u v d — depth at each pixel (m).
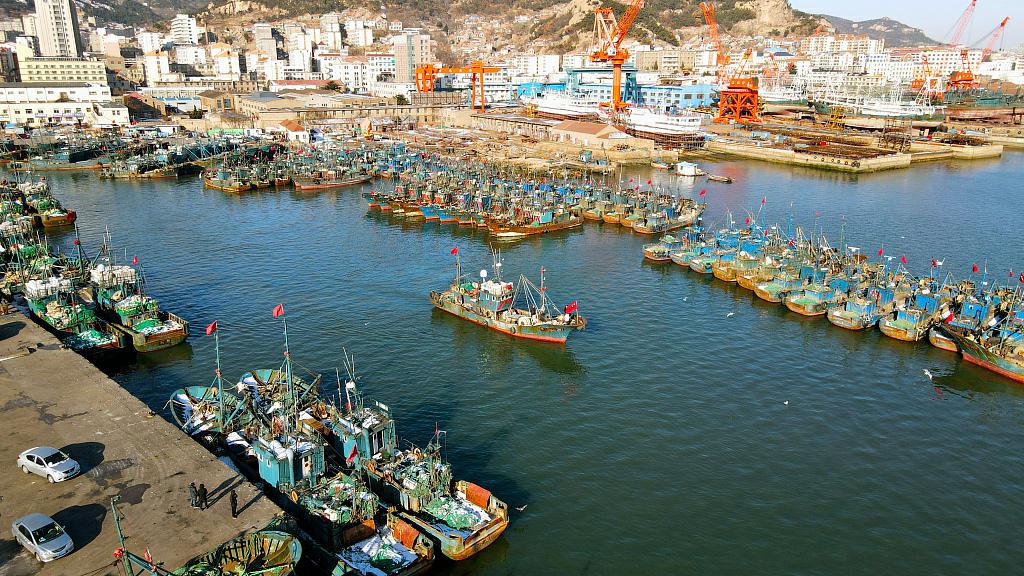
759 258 147.88
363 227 187.12
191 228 185.50
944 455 83.38
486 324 118.62
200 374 100.44
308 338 113.81
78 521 58.69
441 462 74.75
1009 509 73.62
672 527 70.00
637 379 101.25
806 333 118.75
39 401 78.50
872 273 143.25
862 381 101.81
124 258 157.88
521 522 70.12
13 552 55.06
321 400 87.12
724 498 74.56
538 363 106.12
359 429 74.06
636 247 170.00
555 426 88.06
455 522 66.94
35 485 63.38
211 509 60.69
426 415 90.25
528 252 164.62
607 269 152.50
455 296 125.94
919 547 67.75
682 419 90.25
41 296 114.50
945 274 151.00
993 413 93.25
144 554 54.84
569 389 98.00
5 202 183.12
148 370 101.50
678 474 78.56
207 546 56.06
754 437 86.31
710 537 68.69
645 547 67.19
